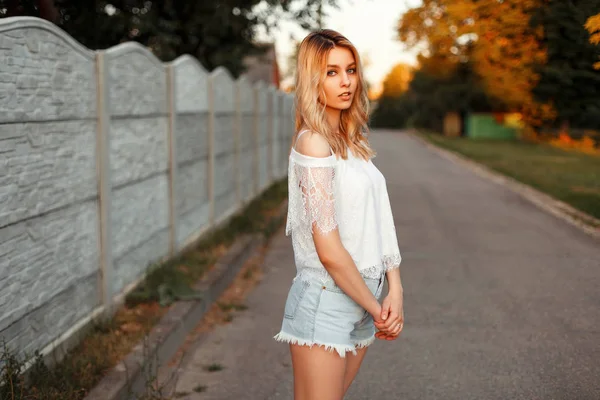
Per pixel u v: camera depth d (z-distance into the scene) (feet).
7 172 12.05
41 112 13.46
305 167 7.61
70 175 14.96
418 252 27.55
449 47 38.86
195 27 41.75
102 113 16.66
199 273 21.89
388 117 232.94
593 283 21.16
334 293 7.92
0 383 11.32
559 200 43.62
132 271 19.51
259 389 14.23
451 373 14.58
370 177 8.11
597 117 111.45
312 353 7.95
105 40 39.06
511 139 142.82
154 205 21.74
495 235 31.27
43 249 13.56
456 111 159.84
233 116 35.14
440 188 52.08
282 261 27.45
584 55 23.34
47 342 13.76
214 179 30.30
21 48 12.65
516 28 25.89
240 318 19.40
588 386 13.61
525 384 13.85
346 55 7.93
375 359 15.53
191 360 15.99
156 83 21.74
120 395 12.46
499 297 20.36
